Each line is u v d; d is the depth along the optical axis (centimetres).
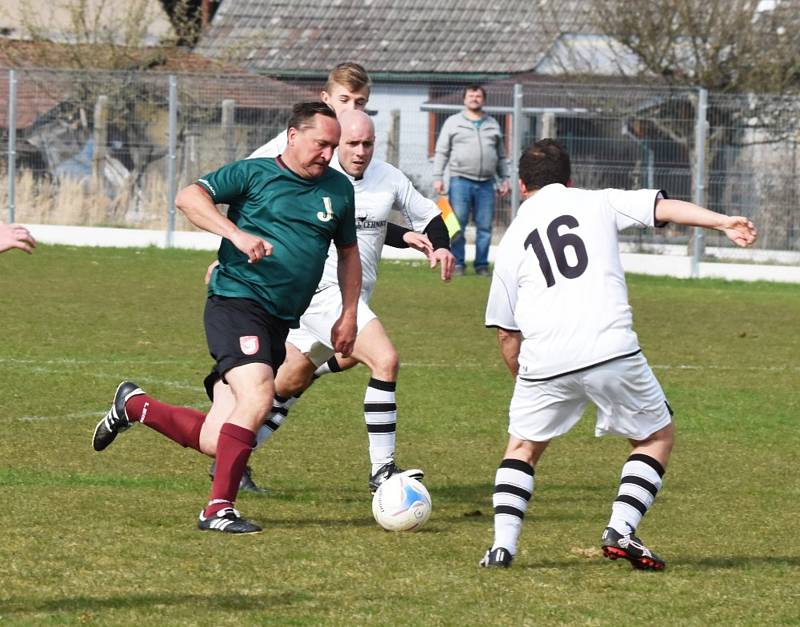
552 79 8556
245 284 1800
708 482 2256
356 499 2053
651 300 5247
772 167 6141
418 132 6669
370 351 2083
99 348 3553
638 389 1594
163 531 1738
